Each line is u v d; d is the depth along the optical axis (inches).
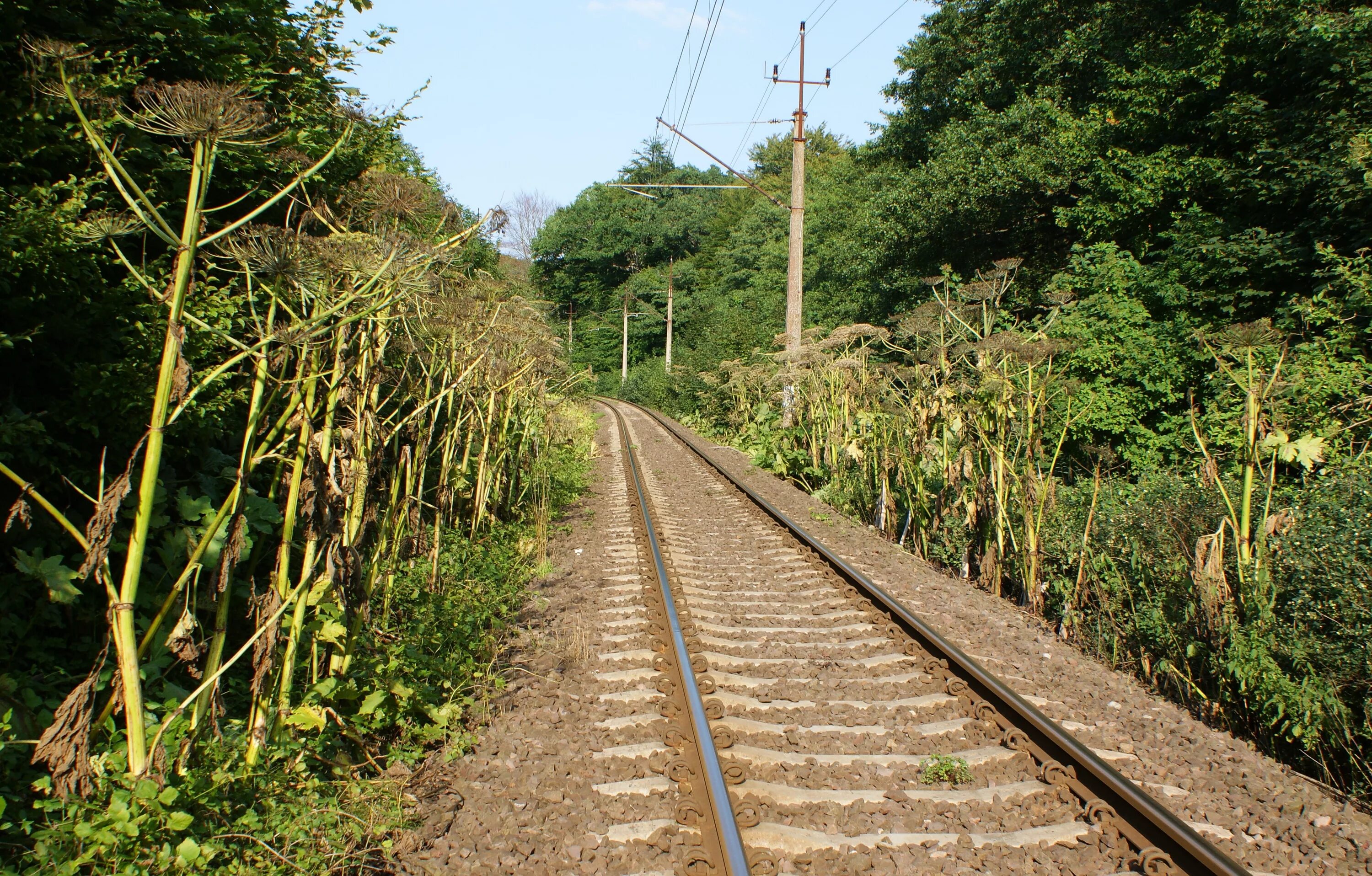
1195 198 477.4
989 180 613.6
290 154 168.2
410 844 144.0
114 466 166.7
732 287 2006.6
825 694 212.1
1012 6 678.5
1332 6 403.5
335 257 149.6
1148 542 271.1
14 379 154.9
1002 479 325.1
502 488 404.2
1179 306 426.0
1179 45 484.4
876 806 156.9
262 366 136.4
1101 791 158.2
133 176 171.9
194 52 187.0
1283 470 301.1
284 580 153.4
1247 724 211.3
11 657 144.0
